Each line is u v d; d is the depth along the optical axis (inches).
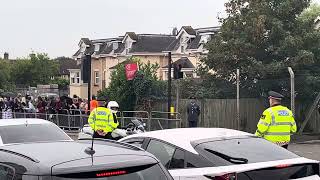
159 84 1156.5
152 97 1151.0
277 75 1035.3
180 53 2156.7
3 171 202.1
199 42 2055.9
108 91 1238.9
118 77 1215.6
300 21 1087.6
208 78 1099.9
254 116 1053.8
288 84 1022.4
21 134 465.4
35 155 201.5
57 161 191.3
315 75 1045.8
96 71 2674.7
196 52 2017.7
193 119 1024.2
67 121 1222.3
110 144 230.8
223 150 304.8
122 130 639.1
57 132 489.4
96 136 626.2
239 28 1090.7
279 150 318.7
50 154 202.4
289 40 1021.8
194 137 324.5
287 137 459.5
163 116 1119.6
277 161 295.3
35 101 1753.2
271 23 1051.9
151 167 203.0
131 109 1195.9
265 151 311.3
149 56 2322.8
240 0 1100.5
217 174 281.1
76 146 222.2
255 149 312.5
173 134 336.5
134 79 1162.6
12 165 198.4
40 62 3681.1
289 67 922.1
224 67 1075.9
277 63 1018.1
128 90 1184.8
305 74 1031.0
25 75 3636.8
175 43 2245.3
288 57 1053.8
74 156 198.1
